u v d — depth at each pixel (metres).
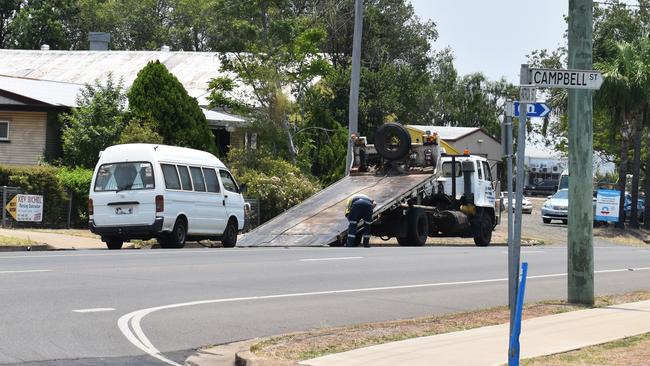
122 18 102.00
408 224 36.97
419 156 38.44
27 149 46.06
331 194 37.69
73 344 12.65
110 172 30.44
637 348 13.48
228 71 56.38
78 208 39.22
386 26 84.88
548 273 25.91
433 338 14.12
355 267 24.67
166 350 12.86
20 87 48.41
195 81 65.75
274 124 51.34
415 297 19.55
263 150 48.41
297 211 36.75
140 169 30.19
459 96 109.88
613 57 62.59
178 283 19.38
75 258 23.83
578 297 18.47
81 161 43.56
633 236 59.72
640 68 60.50
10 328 13.45
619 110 61.62
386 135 38.09
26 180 37.25
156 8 105.50
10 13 99.12
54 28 94.69
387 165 38.69
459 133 73.69
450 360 12.34
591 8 17.77
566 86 14.35
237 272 22.03
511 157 16.12
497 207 42.56
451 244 42.84
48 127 46.03
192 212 31.50
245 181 45.56
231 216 33.91
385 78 71.31
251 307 16.98
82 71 68.00
